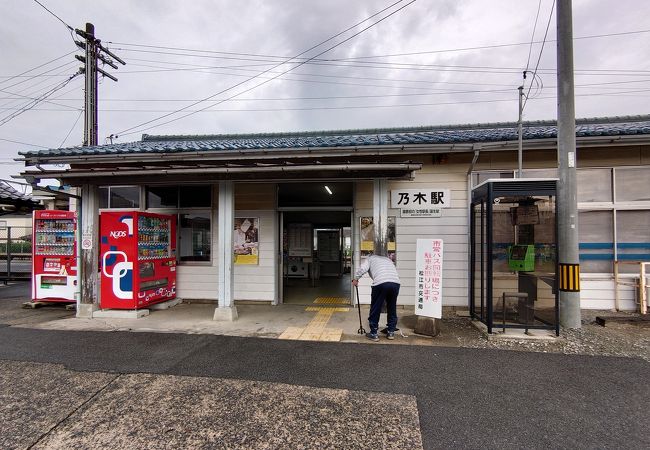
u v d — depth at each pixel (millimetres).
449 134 7062
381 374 3695
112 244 6316
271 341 4793
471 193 5988
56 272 7195
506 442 2553
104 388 3426
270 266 7438
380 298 4859
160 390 3375
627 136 5727
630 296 6277
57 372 3797
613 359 4062
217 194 7590
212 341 4801
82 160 6551
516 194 4871
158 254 6930
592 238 6426
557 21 5387
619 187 6344
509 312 5719
